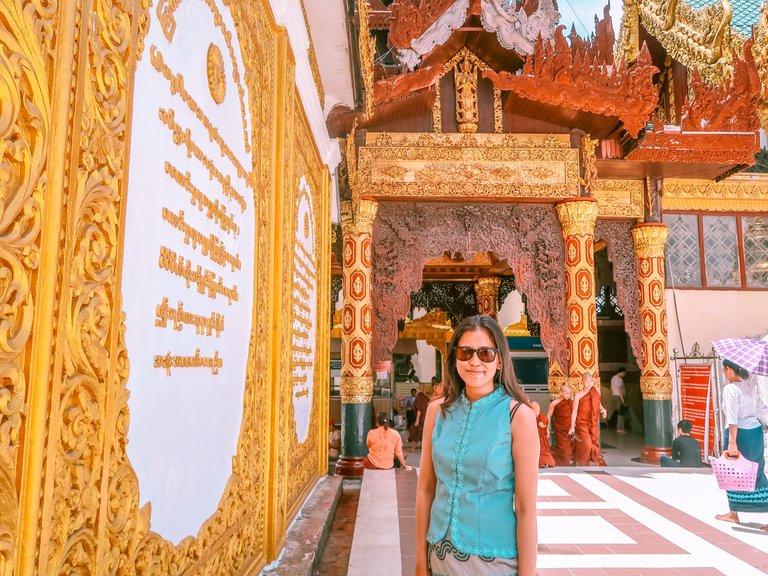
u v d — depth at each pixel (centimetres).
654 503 560
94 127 112
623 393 1364
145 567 146
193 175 184
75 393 107
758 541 435
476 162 866
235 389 245
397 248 880
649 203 962
